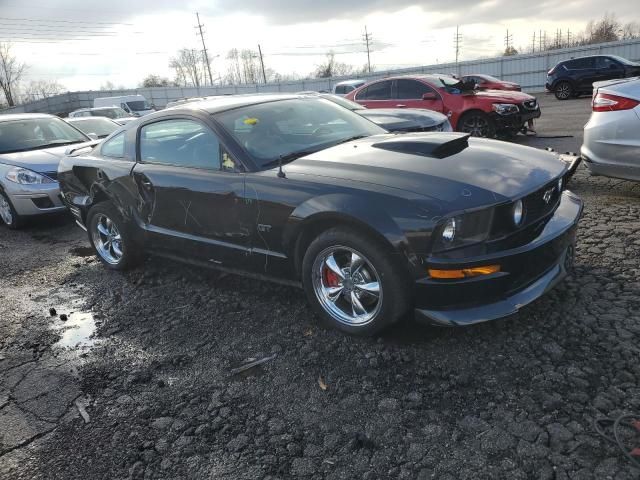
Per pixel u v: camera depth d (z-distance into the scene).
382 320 3.11
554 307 3.38
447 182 2.95
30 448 2.65
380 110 8.30
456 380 2.79
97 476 2.41
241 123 3.89
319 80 40.12
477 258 2.79
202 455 2.47
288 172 3.41
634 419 2.37
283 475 2.29
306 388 2.88
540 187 3.06
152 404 2.90
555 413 2.46
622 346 2.89
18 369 3.44
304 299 3.94
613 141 5.28
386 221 2.88
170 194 4.05
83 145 5.92
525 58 32.66
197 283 4.50
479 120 9.84
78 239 6.41
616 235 4.54
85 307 4.32
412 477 2.20
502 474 2.16
